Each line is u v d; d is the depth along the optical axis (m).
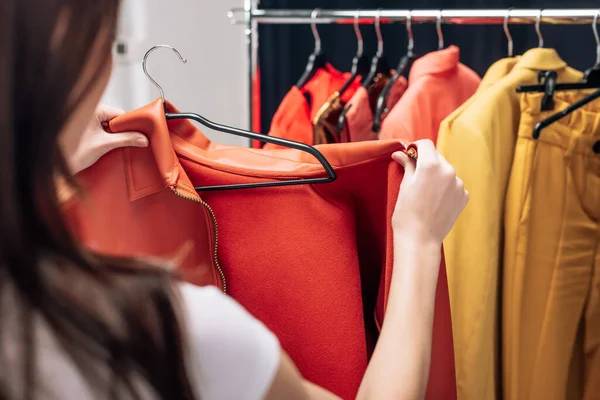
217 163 0.80
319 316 0.80
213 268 0.80
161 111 0.76
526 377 1.04
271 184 0.78
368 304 0.86
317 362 0.81
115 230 0.79
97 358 0.34
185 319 0.38
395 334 0.59
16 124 0.32
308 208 0.79
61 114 0.33
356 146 0.74
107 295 0.35
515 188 0.96
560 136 0.94
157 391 0.36
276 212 0.80
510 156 0.98
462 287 0.95
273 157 0.81
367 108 1.14
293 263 0.80
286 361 0.43
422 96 1.07
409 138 1.07
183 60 0.83
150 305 0.36
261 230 0.81
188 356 0.38
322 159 0.76
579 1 1.46
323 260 0.79
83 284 0.34
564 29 1.47
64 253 0.34
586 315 1.03
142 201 0.80
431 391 0.76
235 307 0.42
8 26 0.31
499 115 0.94
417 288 0.63
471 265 0.94
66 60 0.33
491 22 1.04
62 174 0.35
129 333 0.35
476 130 0.91
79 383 0.35
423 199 0.67
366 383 0.56
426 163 0.67
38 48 0.32
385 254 0.79
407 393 0.55
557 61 0.98
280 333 0.82
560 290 1.00
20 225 0.32
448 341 0.75
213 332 0.40
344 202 0.79
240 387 0.40
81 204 0.68
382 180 0.76
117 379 0.35
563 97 0.97
